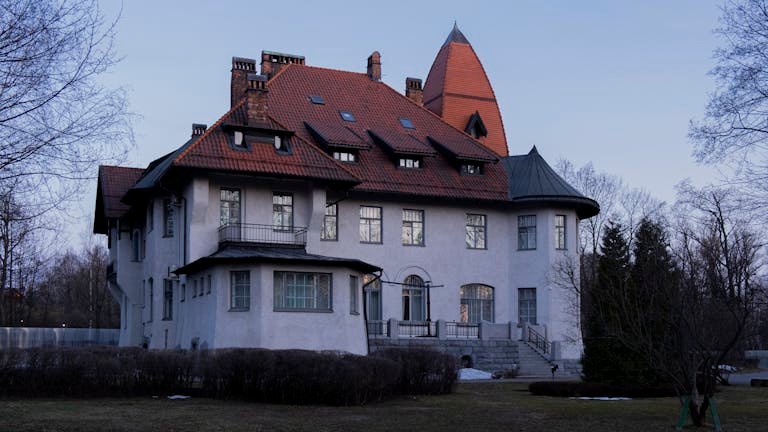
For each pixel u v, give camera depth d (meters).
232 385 21.50
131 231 43.00
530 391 26.80
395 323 38.97
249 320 32.19
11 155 12.60
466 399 23.66
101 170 45.69
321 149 41.19
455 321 42.66
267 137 37.22
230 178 36.44
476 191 43.38
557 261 43.38
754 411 20.98
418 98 51.56
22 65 12.51
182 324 36.44
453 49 56.53
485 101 56.16
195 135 42.81
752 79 22.30
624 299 20.48
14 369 20.83
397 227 42.28
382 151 43.16
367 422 17.23
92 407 18.84
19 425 15.46
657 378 25.97
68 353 21.33
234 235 35.56
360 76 48.97
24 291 70.69
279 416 17.89
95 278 86.38
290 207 37.69
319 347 32.88
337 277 33.84
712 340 18.89
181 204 37.03
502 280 44.47
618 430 16.61
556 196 43.69
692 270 21.69
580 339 42.81
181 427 15.73
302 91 45.66
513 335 41.22
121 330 47.00
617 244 27.31
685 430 16.69
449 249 43.38
